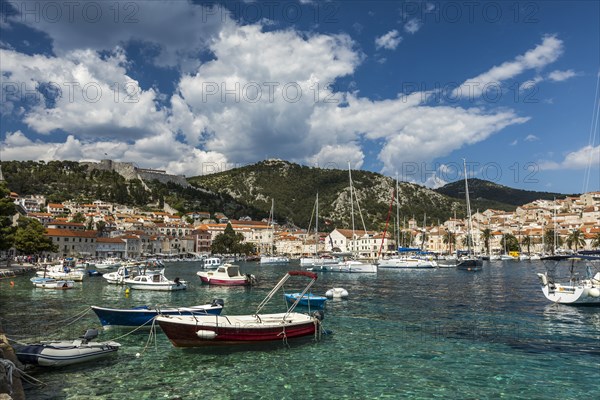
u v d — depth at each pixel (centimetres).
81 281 6994
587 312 3666
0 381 1563
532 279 7356
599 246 17900
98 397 1762
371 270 9325
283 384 1912
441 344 2578
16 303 4384
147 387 1877
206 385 1903
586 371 2073
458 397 1761
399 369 2112
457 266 10369
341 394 1797
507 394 1791
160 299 4741
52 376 2006
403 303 4284
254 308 4031
